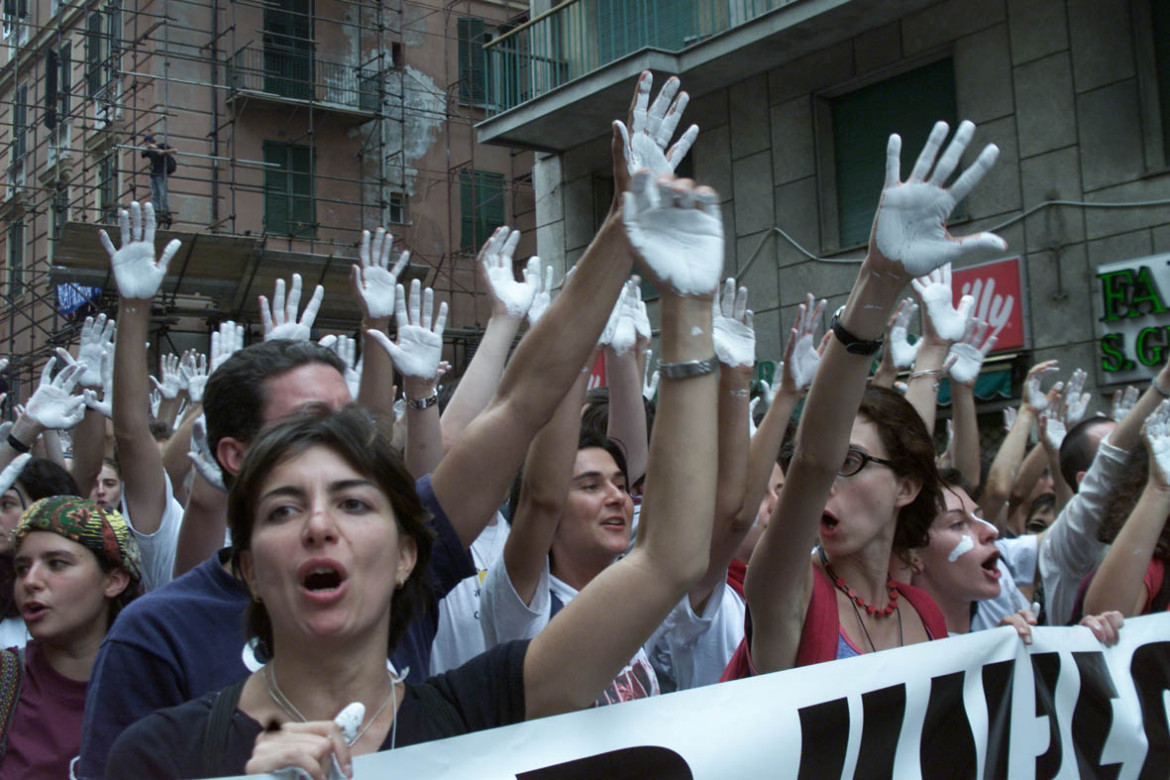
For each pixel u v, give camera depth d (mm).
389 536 1790
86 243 17391
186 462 4195
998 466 5449
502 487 2289
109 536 2836
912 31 11531
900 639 2850
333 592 1712
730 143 13000
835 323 2309
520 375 2289
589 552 2947
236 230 21047
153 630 2199
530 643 1932
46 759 2674
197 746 1727
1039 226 10648
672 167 2135
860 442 2760
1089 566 3754
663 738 2014
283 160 21953
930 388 3936
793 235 12367
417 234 23484
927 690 2457
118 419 3213
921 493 2922
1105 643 2830
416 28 24062
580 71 14500
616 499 2959
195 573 2342
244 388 2393
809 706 2238
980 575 3252
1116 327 10086
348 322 21328
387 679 1824
